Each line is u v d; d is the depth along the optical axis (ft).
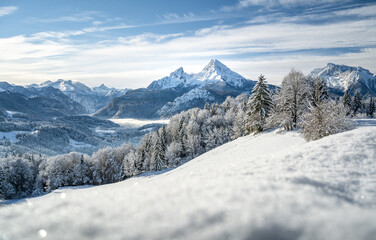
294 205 12.29
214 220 11.34
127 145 275.80
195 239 10.05
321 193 14.56
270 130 139.23
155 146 199.62
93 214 13.58
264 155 34.55
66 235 11.33
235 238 9.81
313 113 69.10
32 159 292.81
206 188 16.42
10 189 205.05
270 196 13.66
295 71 120.98
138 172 199.82
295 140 89.92
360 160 26.11
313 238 9.40
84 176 230.68
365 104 277.23
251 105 148.25
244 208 12.19
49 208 15.42
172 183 19.88
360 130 43.14
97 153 252.83
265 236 9.80
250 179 18.42
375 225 9.84
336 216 10.81
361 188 16.81
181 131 257.75
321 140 39.75
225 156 101.81
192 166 104.83
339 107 67.87
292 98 119.65
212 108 341.62
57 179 218.18
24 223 13.03
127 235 10.91
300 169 23.43
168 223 11.54
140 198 15.87
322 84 139.64
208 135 243.40
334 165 24.50
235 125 215.72
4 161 230.89
